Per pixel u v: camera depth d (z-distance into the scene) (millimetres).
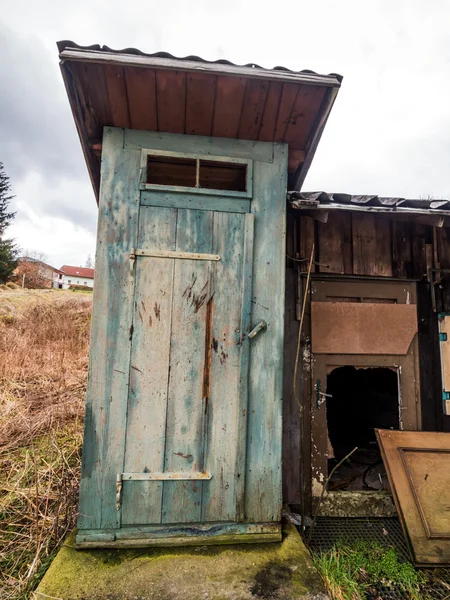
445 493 2562
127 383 2176
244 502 2211
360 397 5527
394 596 2041
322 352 3004
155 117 2254
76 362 7422
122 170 2271
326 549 2418
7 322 9617
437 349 3162
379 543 2506
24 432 4020
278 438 2281
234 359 2275
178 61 1987
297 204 2445
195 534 2137
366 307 3090
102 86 2051
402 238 3229
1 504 2723
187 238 2295
